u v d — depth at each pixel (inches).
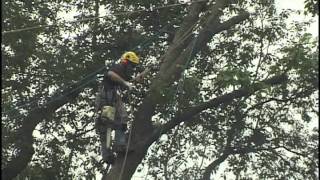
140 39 1203.9
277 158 1360.7
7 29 1058.1
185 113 907.4
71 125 1263.5
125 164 791.1
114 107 691.4
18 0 1104.8
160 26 1212.5
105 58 1189.7
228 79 801.6
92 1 1219.2
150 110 839.1
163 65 875.4
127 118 705.0
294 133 1350.9
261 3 1225.4
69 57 1167.6
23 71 1124.5
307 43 821.2
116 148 713.0
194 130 1333.7
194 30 931.3
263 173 1371.8
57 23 1143.0
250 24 1229.7
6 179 1080.8
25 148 1098.1
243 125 1309.1
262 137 1337.4
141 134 826.2
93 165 1277.1
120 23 1221.7
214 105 914.1
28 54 1091.3
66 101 1162.0
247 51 1221.7
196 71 1232.2
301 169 1344.7
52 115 1193.4
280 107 1283.2
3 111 1059.3
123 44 1205.7
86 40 1216.2
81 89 1167.0
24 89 1147.3
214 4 967.6
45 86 1162.0
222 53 1252.5
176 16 1197.7
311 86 1010.7
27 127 1116.5
